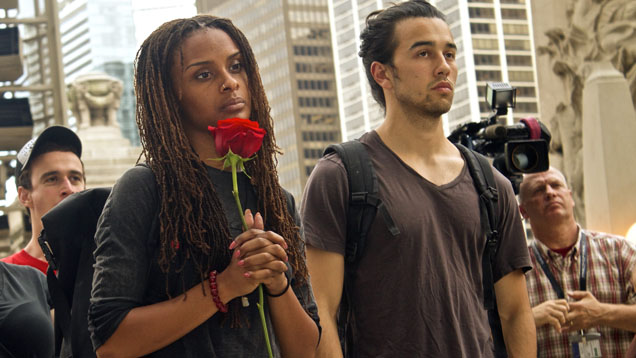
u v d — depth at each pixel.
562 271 4.30
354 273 2.70
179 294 1.84
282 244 1.81
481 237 2.76
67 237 2.04
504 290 2.90
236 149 1.79
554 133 8.76
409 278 2.63
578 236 4.34
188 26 2.01
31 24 11.76
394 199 2.68
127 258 1.81
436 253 2.66
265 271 1.78
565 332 4.11
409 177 2.74
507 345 2.90
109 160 15.99
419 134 2.80
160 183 1.88
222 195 1.96
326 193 2.70
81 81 16.25
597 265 4.29
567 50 8.66
